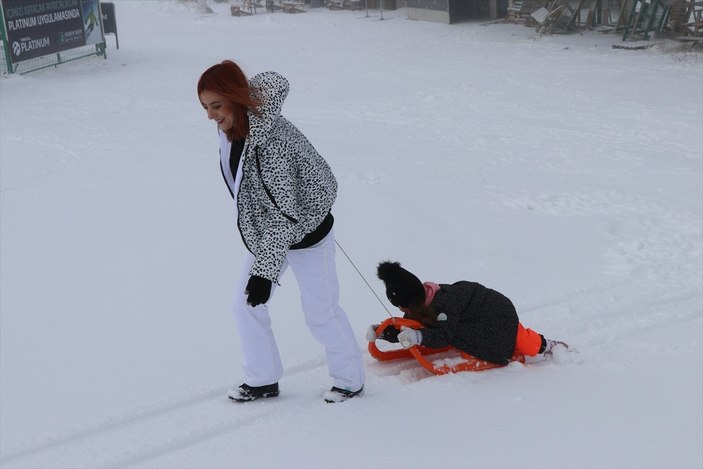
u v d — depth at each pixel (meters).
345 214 7.69
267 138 3.11
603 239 6.75
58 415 3.73
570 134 12.10
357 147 11.62
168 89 18.27
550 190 8.66
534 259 6.23
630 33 23.41
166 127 13.77
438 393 3.60
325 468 2.95
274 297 5.34
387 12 34.72
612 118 13.07
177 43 27.62
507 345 3.87
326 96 16.38
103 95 17.41
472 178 9.40
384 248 6.58
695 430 3.16
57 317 5.23
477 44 23.95
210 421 3.46
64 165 10.83
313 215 3.26
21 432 3.55
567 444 3.06
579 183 9.01
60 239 7.16
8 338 4.87
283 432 3.25
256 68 20.86
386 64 20.61
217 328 4.91
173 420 3.49
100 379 4.17
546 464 2.92
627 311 4.93
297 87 17.56
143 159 11.07
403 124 13.47
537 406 3.43
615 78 16.80
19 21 19.95
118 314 5.24
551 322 4.72
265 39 28.02
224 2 42.53
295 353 4.33
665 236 6.78
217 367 4.25
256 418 3.47
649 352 4.10
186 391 3.86
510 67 19.08
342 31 29.23
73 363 4.42
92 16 23.42
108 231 7.38
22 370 4.34
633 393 3.54
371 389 3.78
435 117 13.93
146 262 6.40
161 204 8.35
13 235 7.33
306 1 39.00
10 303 5.54
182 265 6.28
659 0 22.45
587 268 5.93
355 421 3.33
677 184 8.90
